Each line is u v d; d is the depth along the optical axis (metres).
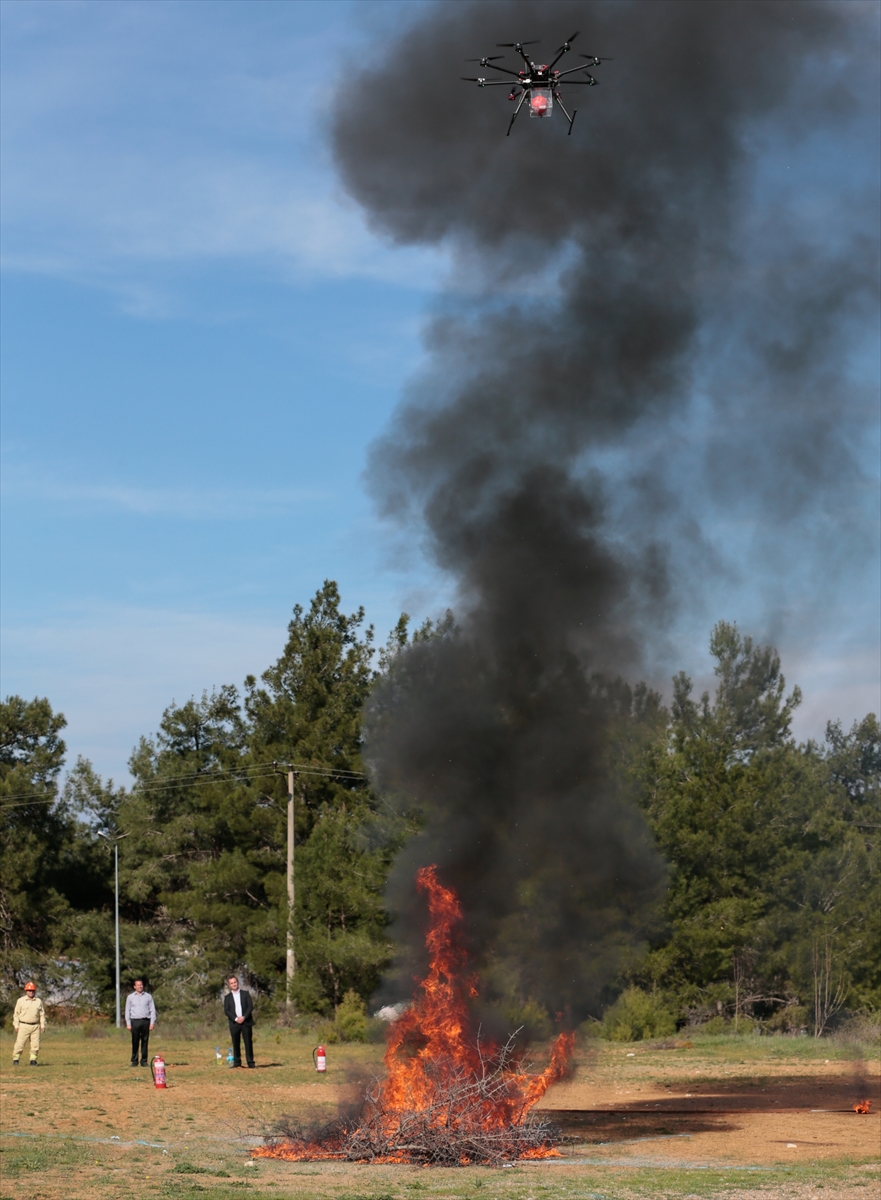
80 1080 21.16
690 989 34.97
